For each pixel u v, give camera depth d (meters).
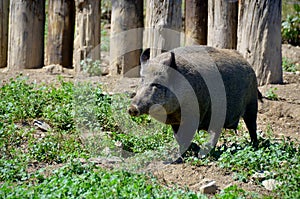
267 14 16.36
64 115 13.62
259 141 12.77
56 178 10.08
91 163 10.99
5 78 17.28
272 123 14.85
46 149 11.88
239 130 14.02
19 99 14.51
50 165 11.41
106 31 25.25
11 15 18.75
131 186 9.70
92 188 9.57
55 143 12.20
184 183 10.70
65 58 19.00
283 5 23.84
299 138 13.85
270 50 16.52
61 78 17.00
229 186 10.05
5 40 19.34
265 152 11.79
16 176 10.67
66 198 9.25
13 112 13.77
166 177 10.96
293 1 23.84
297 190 9.93
